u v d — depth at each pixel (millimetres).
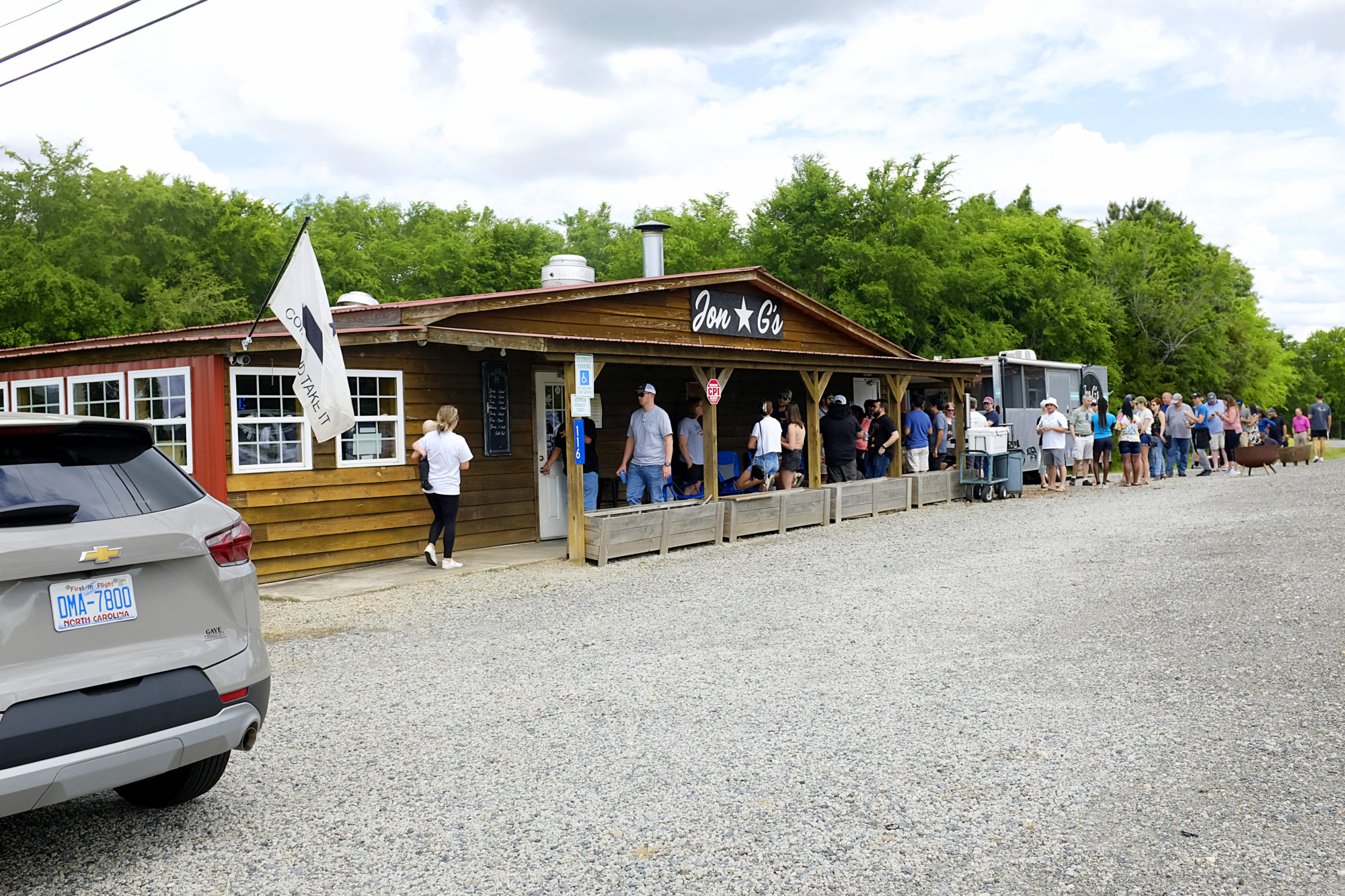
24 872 3611
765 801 4074
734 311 16828
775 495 13438
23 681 3145
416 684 6234
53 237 34719
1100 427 20156
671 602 8711
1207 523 12328
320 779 4535
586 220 61188
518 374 13711
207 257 38438
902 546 11664
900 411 17156
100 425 3627
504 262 49812
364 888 3426
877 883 3316
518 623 8070
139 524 3498
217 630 3693
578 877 3451
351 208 54500
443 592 9711
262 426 10641
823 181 36375
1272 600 7480
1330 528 10992
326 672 6641
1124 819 3740
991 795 4031
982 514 15023
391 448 11992
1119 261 47406
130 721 3334
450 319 12562
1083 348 40250
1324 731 4598
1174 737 4633
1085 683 5605
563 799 4176
